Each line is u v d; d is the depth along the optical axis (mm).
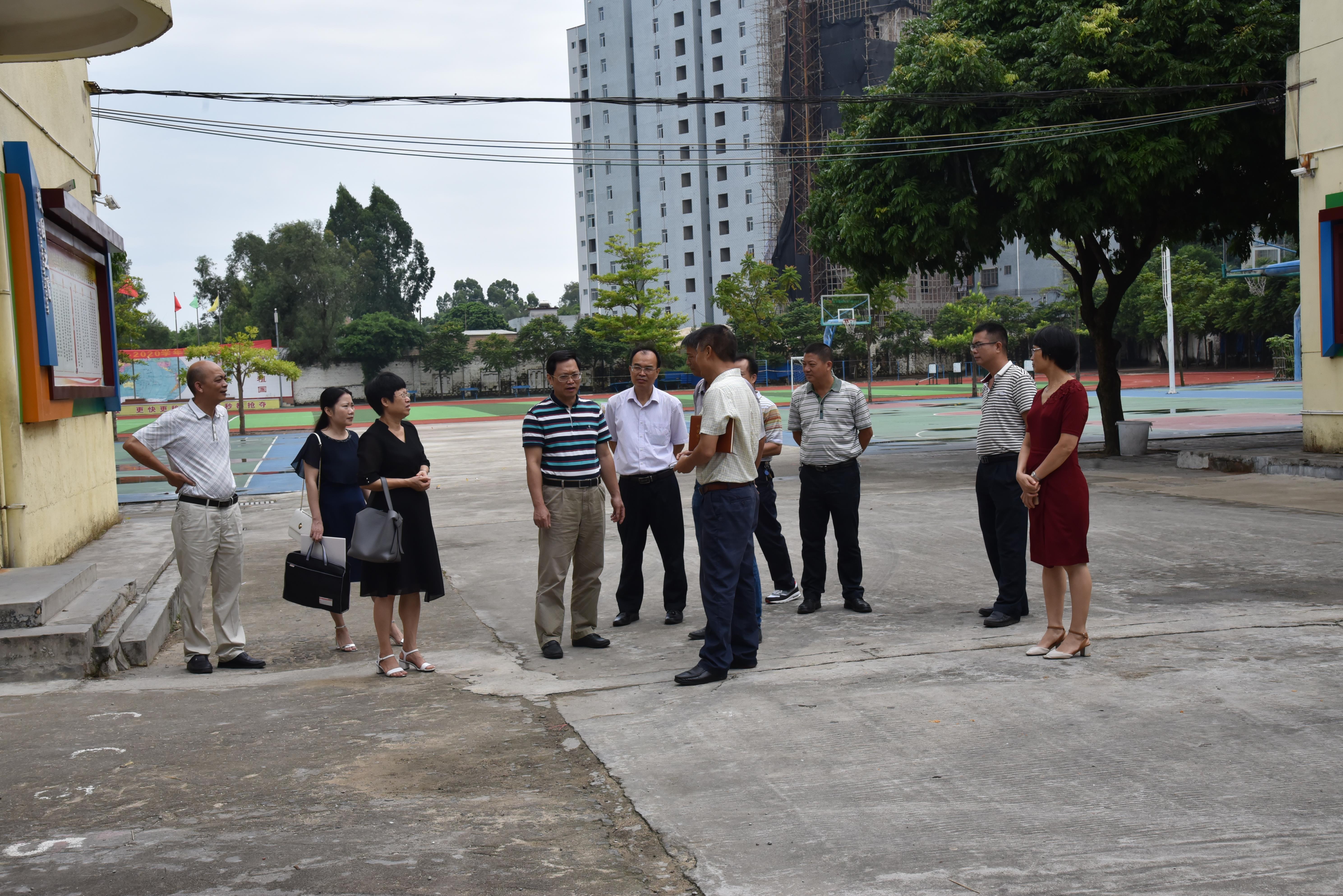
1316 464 13414
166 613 7586
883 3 78312
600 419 6594
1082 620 5633
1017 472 5762
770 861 3350
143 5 6422
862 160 17516
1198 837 3391
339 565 6730
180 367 40594
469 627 7625
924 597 7703
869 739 4477
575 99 14117
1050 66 16469
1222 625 6184
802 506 7336
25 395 8414
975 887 3109
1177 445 19344
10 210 8383
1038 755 4188
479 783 4180
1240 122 16047
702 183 90688
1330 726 4355
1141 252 18359
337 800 4020
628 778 4164
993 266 84375
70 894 3223
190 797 4086
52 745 4820
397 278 106188
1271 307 54531
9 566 8242
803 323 71688
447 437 32938
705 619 7234
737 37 86938
